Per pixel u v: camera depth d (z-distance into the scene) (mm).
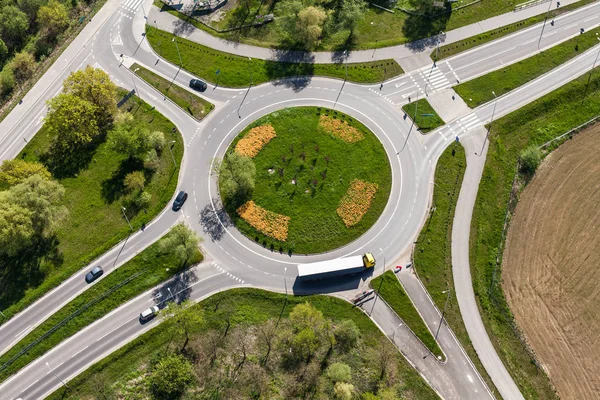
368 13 126625
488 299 86312
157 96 110312
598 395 78062
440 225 92750
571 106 108625
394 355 80625
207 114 107188
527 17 121750
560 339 82625
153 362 80000
